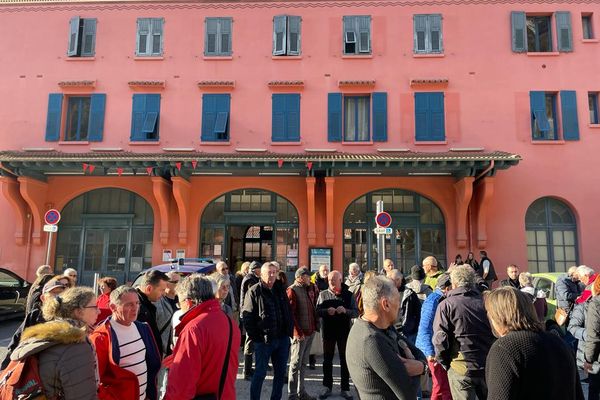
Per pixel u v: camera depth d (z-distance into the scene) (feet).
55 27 53.11
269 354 18.34
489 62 50.72
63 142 50.57
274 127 50.60
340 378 23.70
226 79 51.80
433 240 49.01
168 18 53.06
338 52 51.90
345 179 49.75
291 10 52.85
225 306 21.74
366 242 49.19
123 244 50.03
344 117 51.75
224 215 49.96
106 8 53.06
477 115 49.83
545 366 8.09
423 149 49.57
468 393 13.47
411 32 51.85
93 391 9.09
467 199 45.55
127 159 43.50
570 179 48.26
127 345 11.73
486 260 42.22
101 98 51.55
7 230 49.70
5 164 44.52
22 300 41.06
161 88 51.57
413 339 21.47
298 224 49.65
